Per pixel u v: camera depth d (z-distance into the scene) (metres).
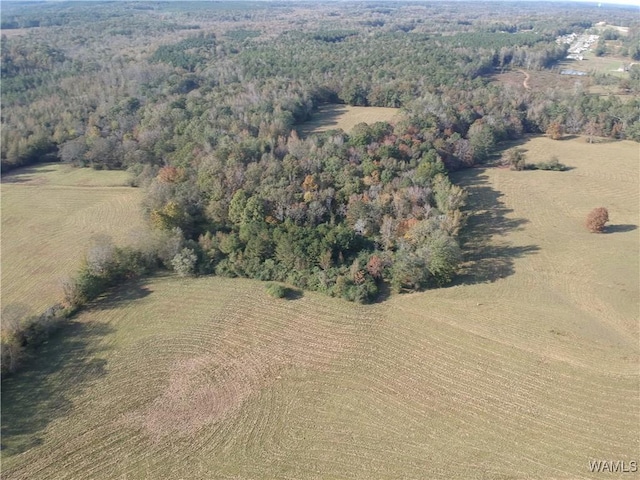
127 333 68.06
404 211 88.69
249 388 58.44
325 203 91.06
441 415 54.00
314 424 53.41
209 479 47.81
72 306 72.12
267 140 111.25
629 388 56.66
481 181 116.88
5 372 59.78
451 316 69.88
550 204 104.50
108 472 48.75
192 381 59.59
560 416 53.41
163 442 51.78
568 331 66.12
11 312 65.75
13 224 98.25
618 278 77.50
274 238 80.12
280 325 69.00
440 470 47.81
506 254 85.81
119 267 78.44
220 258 82.50
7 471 48.81
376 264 76.19
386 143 109.44
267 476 47.91
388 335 66.56
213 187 92.81
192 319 70.62
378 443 50.91
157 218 83.94
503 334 65.94
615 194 108.12
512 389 57.12
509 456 49.09
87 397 57.47
